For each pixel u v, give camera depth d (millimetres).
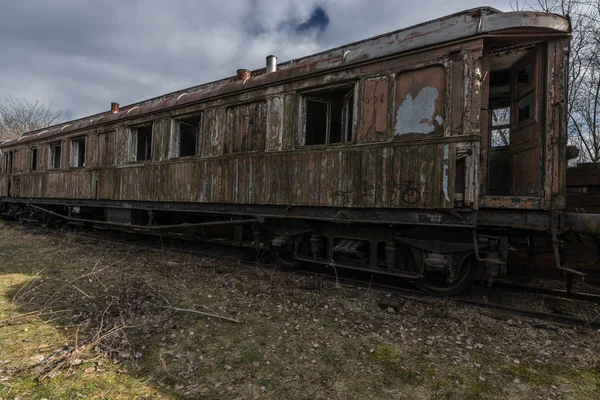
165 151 6914
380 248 5020
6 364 2590
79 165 9633
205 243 8094
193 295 4301
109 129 8172
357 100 4551
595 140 8086
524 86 4297
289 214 5160
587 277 5059
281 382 2451
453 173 3791
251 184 5543
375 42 5844
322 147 4789
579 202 5320
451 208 3789
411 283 4918
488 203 3811
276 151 5266
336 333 3268
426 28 4895
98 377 2453
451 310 3828
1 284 4641
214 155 6086
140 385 2375
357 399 2271
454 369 2648
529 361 2771
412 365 2707
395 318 3635
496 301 4312
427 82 4047
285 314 3721
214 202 6051
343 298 4219
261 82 5461
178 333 3203
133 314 3555
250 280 4934
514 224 3734
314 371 2607
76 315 3576
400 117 4203
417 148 4043
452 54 3867
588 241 3953
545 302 4293
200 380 2459
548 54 3711
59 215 9742
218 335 3189
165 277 5082
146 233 8641
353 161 4520
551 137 3664
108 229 9883
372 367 2674
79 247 7270
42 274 5148
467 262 4168
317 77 4895
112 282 4785
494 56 4172
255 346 2984
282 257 5664
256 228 5762
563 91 3629
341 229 4902
